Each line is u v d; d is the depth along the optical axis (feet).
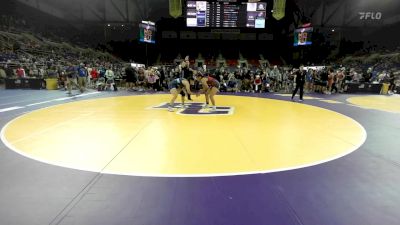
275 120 23.68
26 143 15.51
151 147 14.98
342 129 20.31
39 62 69.05
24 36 81.56
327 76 54.54
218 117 24.77
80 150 14.26
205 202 8.82
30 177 10.67
